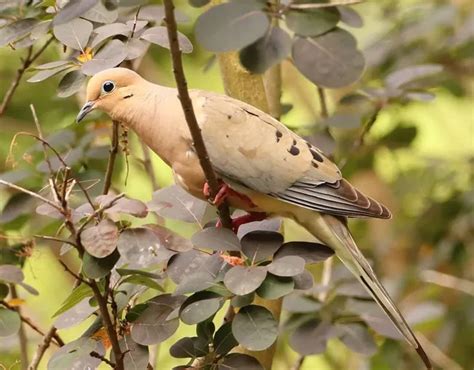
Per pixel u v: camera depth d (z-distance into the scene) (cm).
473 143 1673
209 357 770
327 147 1052
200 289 737
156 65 1455
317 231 830
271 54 877
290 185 820
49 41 956
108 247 696
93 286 724
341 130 1397
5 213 979
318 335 991
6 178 975
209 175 754
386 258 1412
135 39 829
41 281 1422
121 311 775
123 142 866
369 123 1129
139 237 716
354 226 1465
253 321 739
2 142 1298
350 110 1209
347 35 924
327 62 919
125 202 708
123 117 824
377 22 1505
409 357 1284
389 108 1304
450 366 1293
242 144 815
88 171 985
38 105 1299
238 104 835
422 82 1228
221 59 992
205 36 815
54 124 1294
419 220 1401
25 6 916
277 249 763
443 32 1473
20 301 864
